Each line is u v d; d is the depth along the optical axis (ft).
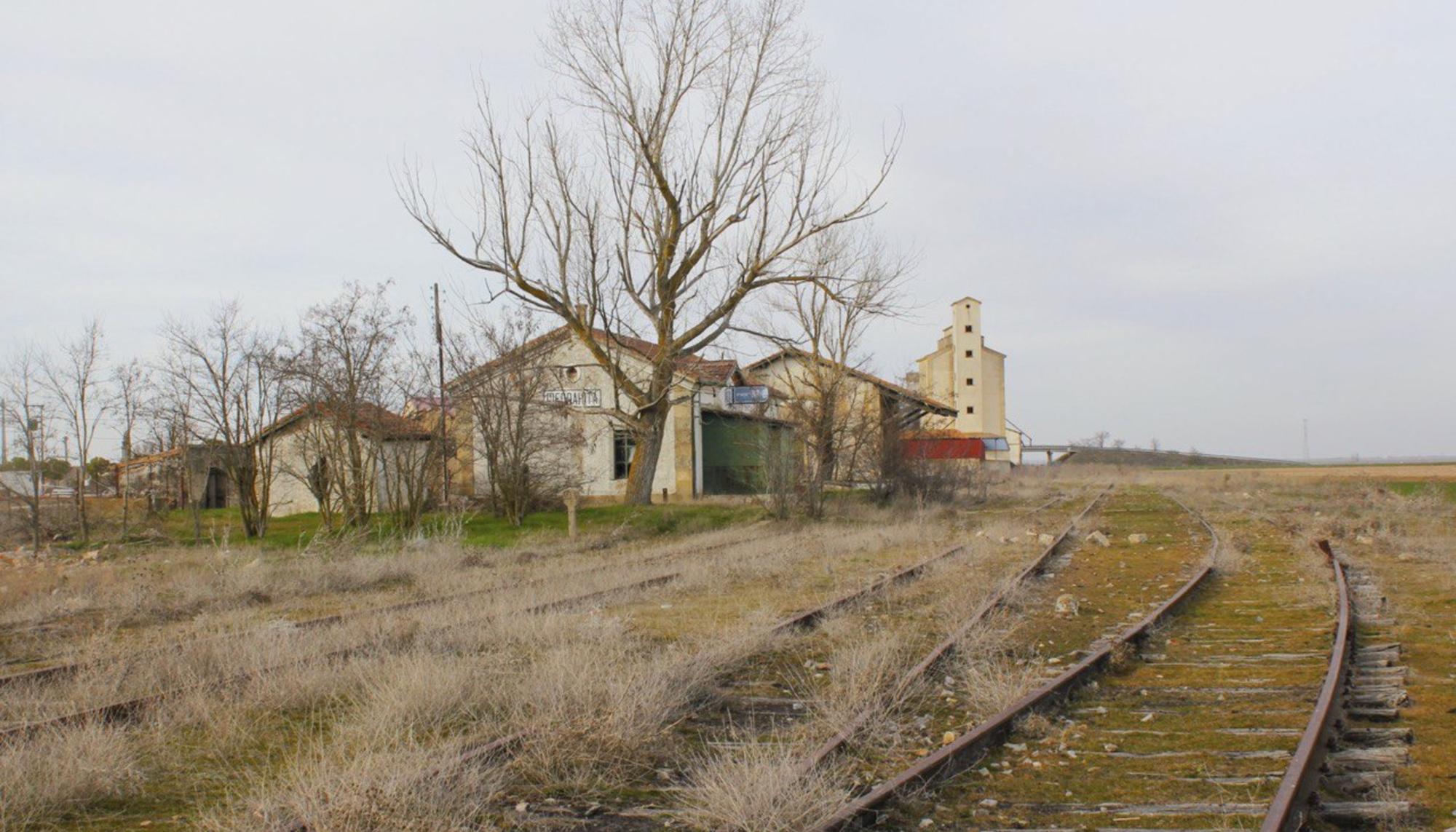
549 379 107.86
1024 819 18.81
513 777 20.92
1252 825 18.04
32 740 23.80
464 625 37.70
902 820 18.84
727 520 100.07
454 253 89.35
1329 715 25.18
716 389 146.82
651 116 93.25
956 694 28.45
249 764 23.22
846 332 114.73
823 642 36.19
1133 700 27.76
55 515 110.73
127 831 19.30
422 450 98.94
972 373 290.76
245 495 92.58
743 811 18.08
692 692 27.73
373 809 17.70
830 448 112.37
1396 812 18.61
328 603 52.06
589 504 112.06
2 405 102.53
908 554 69.72
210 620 44.65
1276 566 58.39
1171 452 465.47
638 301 97.66
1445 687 28.32
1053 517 108.17
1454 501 124.88
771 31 94.22
